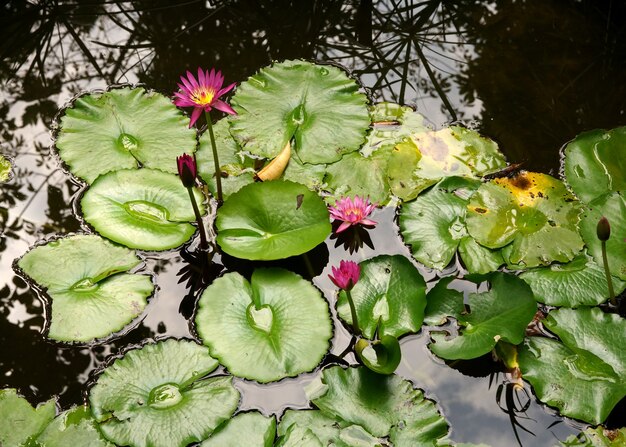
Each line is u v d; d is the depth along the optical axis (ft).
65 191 6.64
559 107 7.30
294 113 6.91
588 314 5.79
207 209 6.48
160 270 6.18
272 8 8.23
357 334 5.82
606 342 5.66
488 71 7.65
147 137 6.77
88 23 8.09
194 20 8.10
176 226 6.26
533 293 5.90
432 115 7.22
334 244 6.38
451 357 5.58
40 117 7.18
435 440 5.30
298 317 5.77
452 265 6.23
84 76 7.54
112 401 5.39
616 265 6.03
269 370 5.54
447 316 5.84
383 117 7.02
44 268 6.01
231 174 6.59
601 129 6.76
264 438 5.25
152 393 5.43
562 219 6.24
